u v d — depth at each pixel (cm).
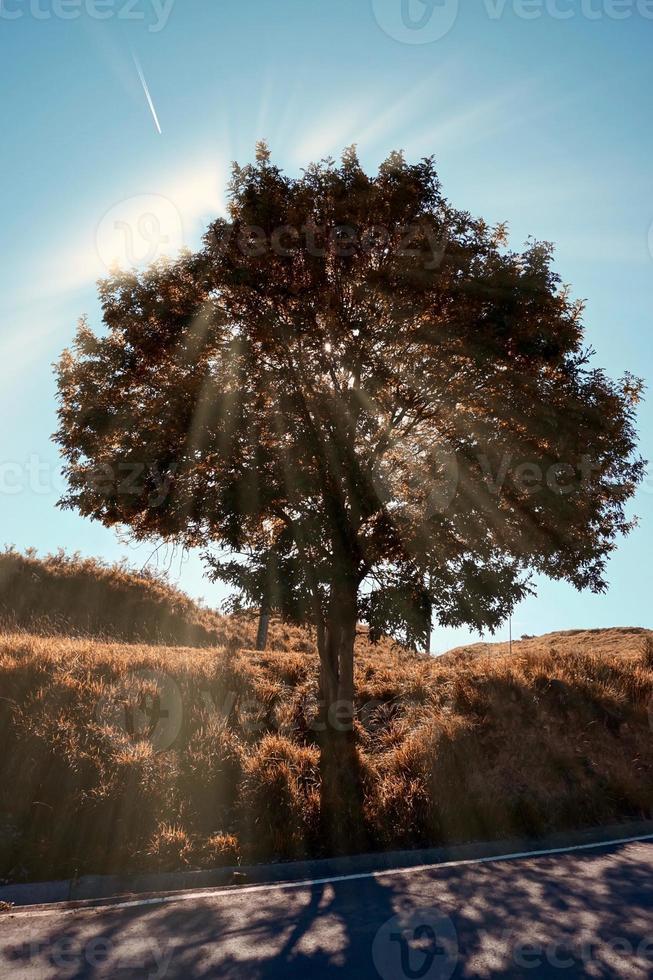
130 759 966
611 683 1557
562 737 1282
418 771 1095
